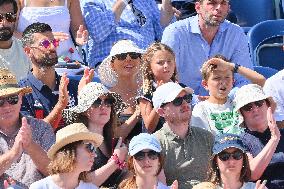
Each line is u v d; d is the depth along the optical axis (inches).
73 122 1090.7
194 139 1096.2
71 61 1374.3
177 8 1633.9
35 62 1166.3
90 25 1444.4
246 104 1146.7
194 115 1181.7
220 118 1176.8
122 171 1076.5
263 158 1080.2
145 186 1025.5
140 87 1222.3
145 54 1202.6
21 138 984.3
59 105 1104.2
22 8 1382.9
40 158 1008.9
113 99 1090.7
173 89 1089.4
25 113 1130.0
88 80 1149.1
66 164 962.7
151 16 1524.4
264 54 1603.1
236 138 1027.9
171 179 1088.8
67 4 1427.2
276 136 1082.1
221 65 1179.9
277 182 1127.6
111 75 1226.0
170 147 1090.1
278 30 1610.5
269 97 1163.9
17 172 1024.2
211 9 1359.5
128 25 1476.4
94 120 1085.8
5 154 982.4
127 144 1148.5
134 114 1168.8
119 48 1221.1
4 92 1027.9
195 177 1088.8
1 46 1251.8
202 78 1282.0
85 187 987.3
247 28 1686.8
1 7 1218.6
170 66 1195.9
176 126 1090.7
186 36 1380.4
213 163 1036.5
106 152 1095.6
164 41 1378.0
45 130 1065.5
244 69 1277.1
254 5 1749.5
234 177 1029.8
